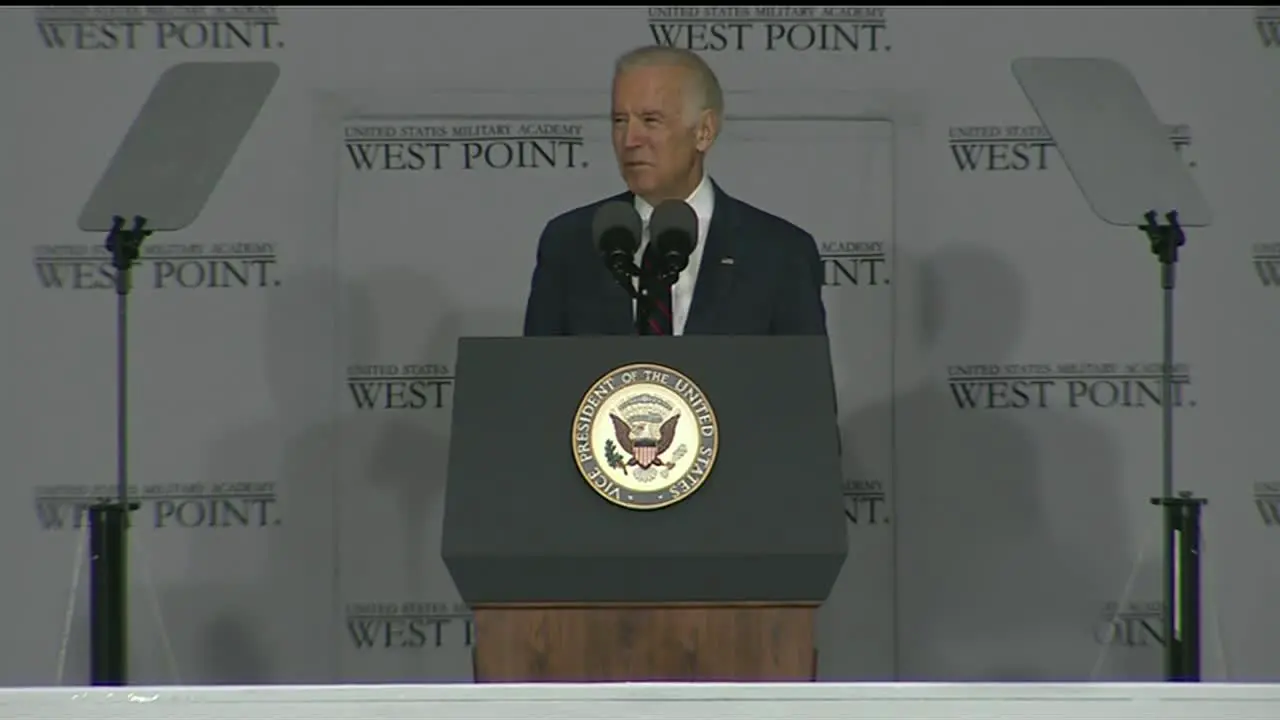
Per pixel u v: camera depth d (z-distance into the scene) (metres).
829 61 15.70
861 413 15.73
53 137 15.52
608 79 15.70
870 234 15.70
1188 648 12.61
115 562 12.58
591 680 7.45
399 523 15.70
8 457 15.44
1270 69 15.59
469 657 15.70
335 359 15.65
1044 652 15.69
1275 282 15.57
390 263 15.69
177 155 13.24
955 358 15.69
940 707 7.12
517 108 15.68
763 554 7.22
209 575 15.58
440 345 15.72
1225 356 15.59
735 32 15.68
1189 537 12.62
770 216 12.83
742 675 7.44
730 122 15.67
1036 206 15.67
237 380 15.59
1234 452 15.59
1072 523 15.66
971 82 15.67
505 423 7.56
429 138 15.68
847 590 15.76
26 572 15.44
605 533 7.29
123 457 13.05
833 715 7.05
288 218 15.62
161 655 15.52
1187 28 15.61
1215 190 15.62
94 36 15.55
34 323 15.48
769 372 7.68
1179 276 15.59
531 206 15.72
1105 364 15.63
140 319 15.54
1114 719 7.14
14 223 15.48
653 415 7.52
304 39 15.66
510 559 7.22
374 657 15.68
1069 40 15.66
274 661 15.59
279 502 15.62
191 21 15.61
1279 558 15.54
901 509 15.71
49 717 7.11
